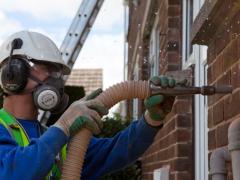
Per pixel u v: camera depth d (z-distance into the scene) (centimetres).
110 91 269
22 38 290
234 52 301
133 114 1295
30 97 285
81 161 263
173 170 594
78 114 257
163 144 693
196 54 547
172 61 659
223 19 317
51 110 283
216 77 346
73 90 1231
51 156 245
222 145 325
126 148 299
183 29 640
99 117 261
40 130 289
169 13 667
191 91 271
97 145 308
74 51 554
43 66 285
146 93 269
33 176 241
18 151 245
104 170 305
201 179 536
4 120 278
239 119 258
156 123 288
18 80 280
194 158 572
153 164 821
